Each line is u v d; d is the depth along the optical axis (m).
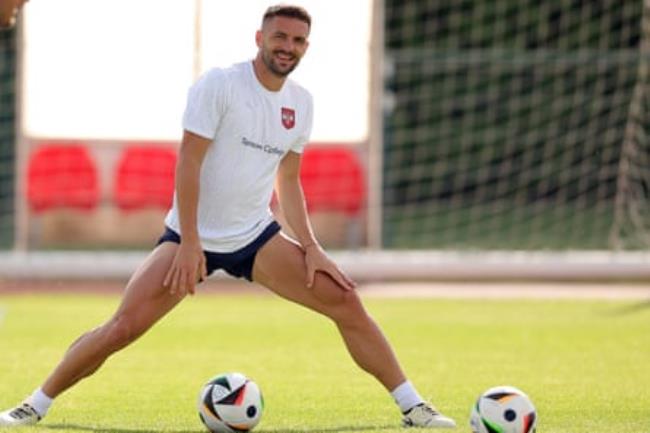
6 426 21.19
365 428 22.02
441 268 55.72
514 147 76.62
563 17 73.56
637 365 32.56
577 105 75.25
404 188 75.75
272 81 21.02
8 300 51.28
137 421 23.11
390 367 22.00
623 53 63.53
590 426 22.50
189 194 20.72
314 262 21.70
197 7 55.03
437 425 21.80
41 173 64.06
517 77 76.00
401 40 75.62
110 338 21.08
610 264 55.56
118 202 64.62
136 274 21.28
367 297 53.19
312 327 42.03
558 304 50.31
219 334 39.88
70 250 65.81
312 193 64.19
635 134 71.25
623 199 66.75
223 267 21.94
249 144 21.16
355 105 63.03
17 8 19.67
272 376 30.23
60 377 21.48
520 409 19.56
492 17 74.62
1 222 73.44
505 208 76.62
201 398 20.94
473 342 38.09
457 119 76.56
